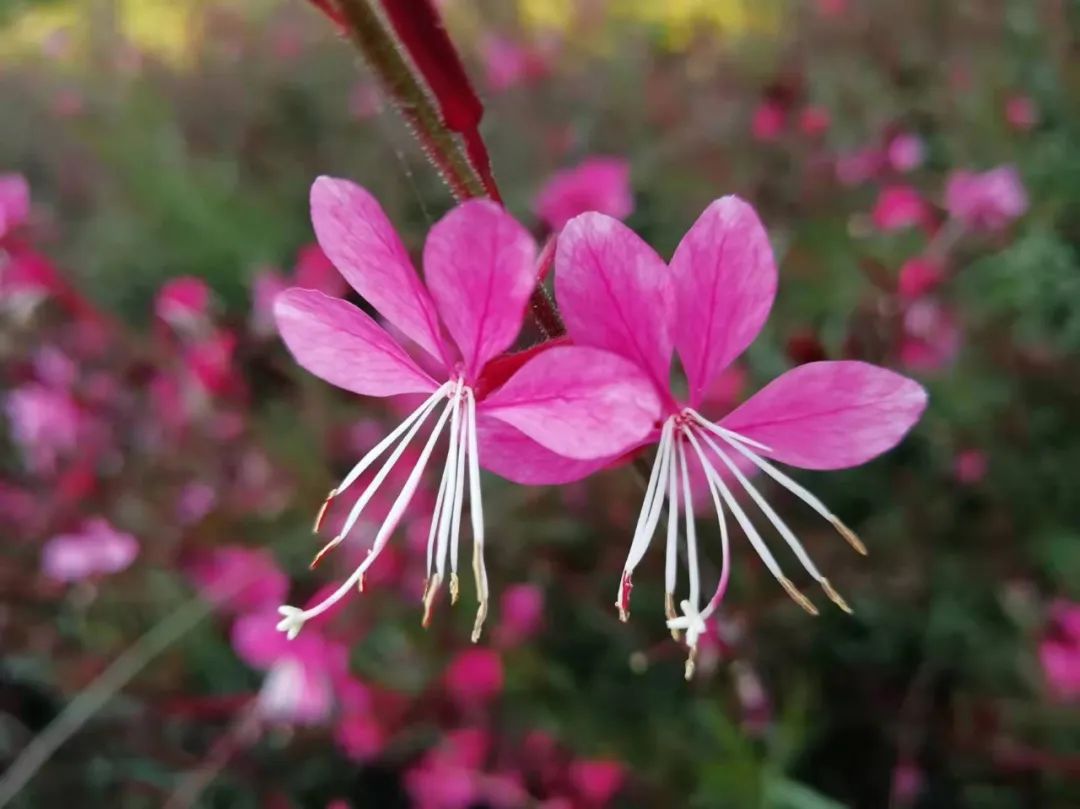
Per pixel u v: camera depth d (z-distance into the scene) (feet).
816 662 0.55
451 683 0.50
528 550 0.57
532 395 0.18
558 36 1.05
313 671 0.49
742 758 0.41
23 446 0.66
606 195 0.54
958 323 0.61
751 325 0.19
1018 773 0.51
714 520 0.51
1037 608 0.54
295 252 0.87
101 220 0.93
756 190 0.73
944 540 0.58
